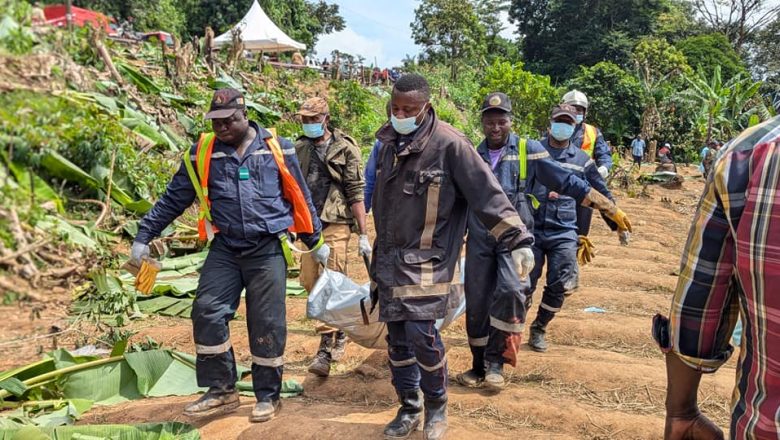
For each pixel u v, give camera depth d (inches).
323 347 168.6
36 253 85.0
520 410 150.3
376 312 152.7
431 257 121.8
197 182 137.7
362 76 1189.7
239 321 226.5
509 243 119.4
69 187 123.0
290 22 1830.7
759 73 2407.7
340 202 174.6
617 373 171.8
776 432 52.8
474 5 2385.6
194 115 435.8
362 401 157.5
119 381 156.6
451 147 120.3
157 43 565.9
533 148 164.6
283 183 140.7
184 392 155.8
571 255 183.9
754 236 53.0
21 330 84.6
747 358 56.1
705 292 60.2
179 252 301.9
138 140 290.7
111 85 301.0
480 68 1775.3
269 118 570.9
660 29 2284.7
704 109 1213.1
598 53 2204.7
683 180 795.4
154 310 231.6
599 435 140.5
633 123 1301.7
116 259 196.7
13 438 121.6
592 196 155.7
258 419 138.6
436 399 126.2
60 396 151.5
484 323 160.7
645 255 363.6
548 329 219.9
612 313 249.8
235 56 705.0
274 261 138.0
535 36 2425.0
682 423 67.1
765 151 53.7
